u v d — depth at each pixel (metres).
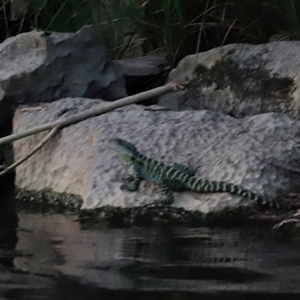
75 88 13.48
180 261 7.92
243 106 13.01
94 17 14.62
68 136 11.48
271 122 11.26
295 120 11.39
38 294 7.01
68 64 13.53
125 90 13.96
